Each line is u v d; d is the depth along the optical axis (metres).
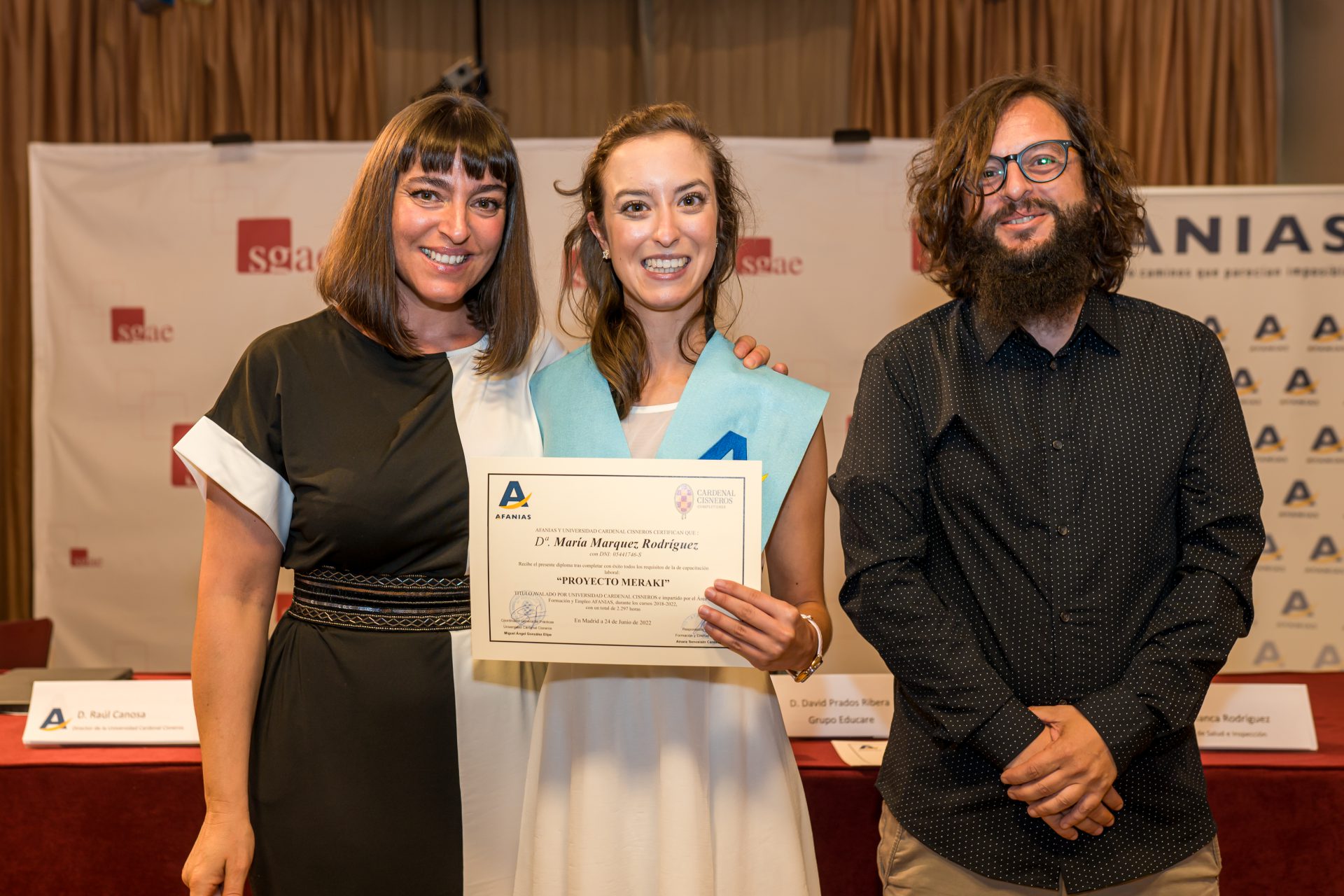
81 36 4.02
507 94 4.33
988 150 1.38
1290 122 4.11
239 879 1.29
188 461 1.32
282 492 1.38
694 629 1.25
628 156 1.35
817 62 4.28
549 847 1.33
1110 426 1.35
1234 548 1.29
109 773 1.71
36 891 1.72
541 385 1.47
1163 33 4.01
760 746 1.35
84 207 3.50
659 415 1.40
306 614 1.38
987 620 1.35
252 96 4.09
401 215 1.38
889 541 1.36
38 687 1.83
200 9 4.06
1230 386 1.37
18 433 3.99
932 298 3.45
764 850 1.33
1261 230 3.37
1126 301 1.44
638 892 1.31
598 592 1.26
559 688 1.37
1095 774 1.23
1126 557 1.33
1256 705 1.77
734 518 1.24
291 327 1.44
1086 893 1.33
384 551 1.36
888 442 1.40
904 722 1.42
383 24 4.30
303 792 1.33
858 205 3.44
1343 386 3.38
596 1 4.31
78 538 3.55
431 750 1.35
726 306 1.58
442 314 1.50
